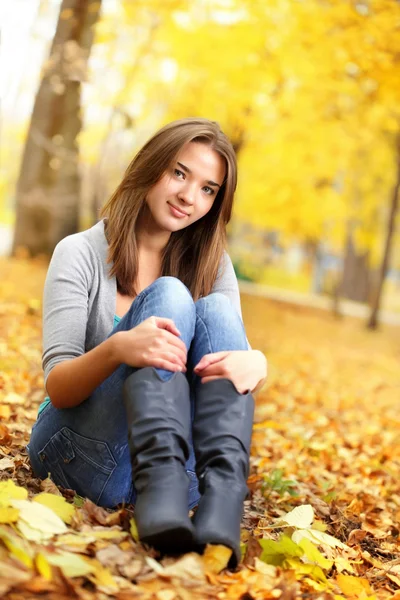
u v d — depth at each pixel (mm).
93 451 2438
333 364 13742
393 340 20875
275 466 4672
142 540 2006
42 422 2598
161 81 16656
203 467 2162
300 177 23578
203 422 2215
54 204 15805
